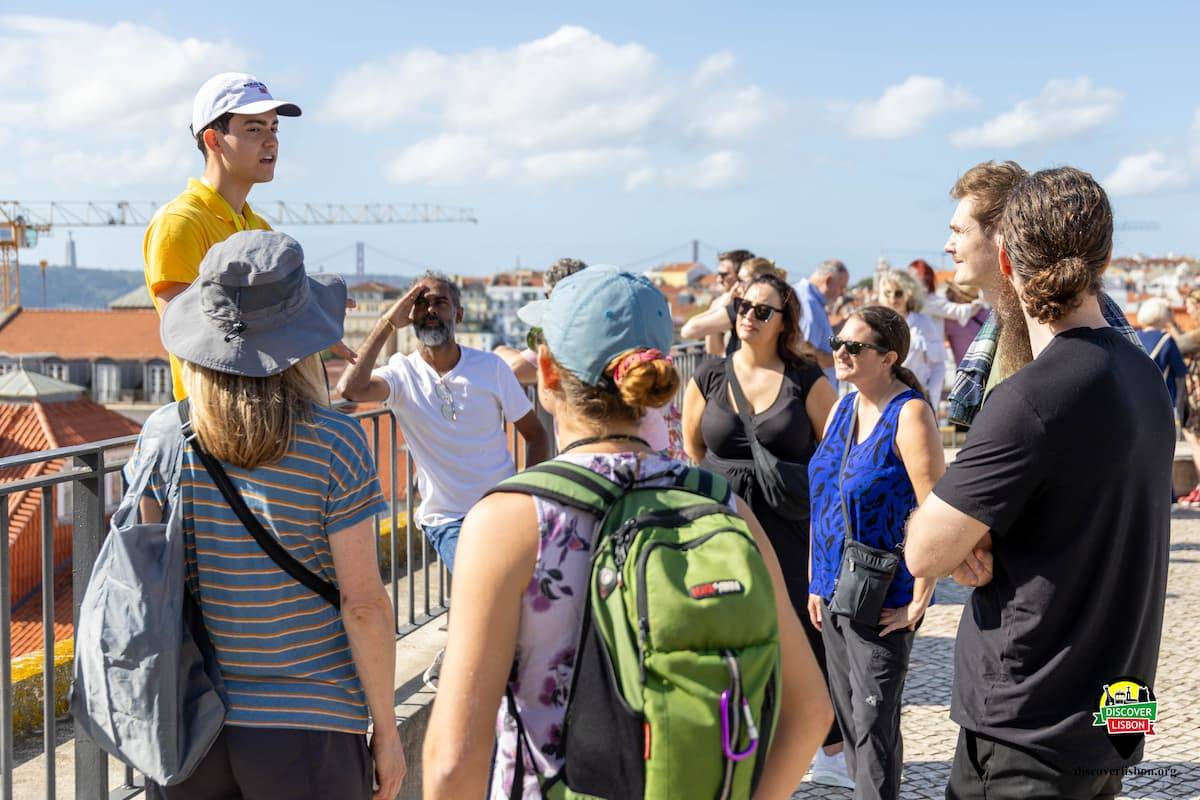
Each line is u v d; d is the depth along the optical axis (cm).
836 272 741
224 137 341
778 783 179
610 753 154
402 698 365
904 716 464
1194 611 597
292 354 211
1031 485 200
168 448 214
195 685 210
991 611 213
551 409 187
